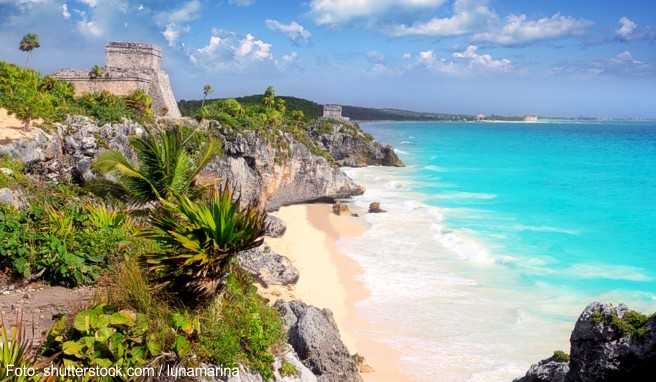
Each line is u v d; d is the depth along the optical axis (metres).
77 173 28.45
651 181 66.44
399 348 21.66
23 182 20.97
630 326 10.95
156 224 9.39
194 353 8.58
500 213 47.59
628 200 53.97
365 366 19.83
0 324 9.15
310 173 55.03
